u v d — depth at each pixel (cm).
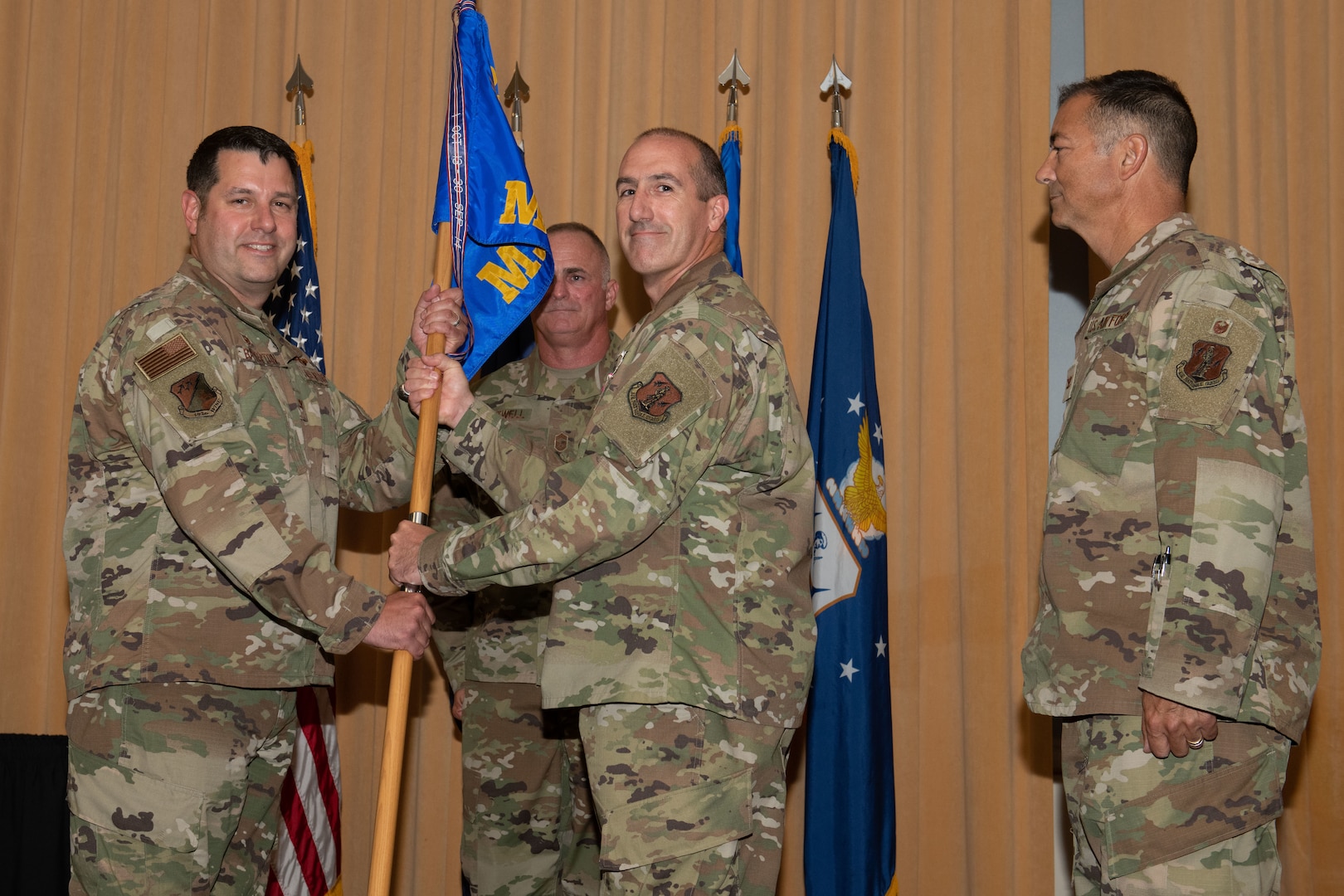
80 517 192
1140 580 159
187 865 177
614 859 164
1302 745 250
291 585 180
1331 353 256
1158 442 156
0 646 308
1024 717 265
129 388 184
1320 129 260
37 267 315
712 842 164
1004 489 268
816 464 255
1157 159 181
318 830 248
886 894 243
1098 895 165
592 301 261
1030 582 267
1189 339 156
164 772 176
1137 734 157
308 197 278
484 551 174
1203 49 266
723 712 166
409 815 288
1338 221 257
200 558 184
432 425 199
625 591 171
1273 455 152
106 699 179
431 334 211
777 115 286
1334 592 252
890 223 280
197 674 180
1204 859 153
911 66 281
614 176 292
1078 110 187
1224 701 145
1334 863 246
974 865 264
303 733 248
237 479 180
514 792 248
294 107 308
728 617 171
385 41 305
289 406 202
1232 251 164
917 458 275
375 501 227
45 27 320
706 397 168
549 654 172
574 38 297
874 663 248
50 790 282
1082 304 277
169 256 310
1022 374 271
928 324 276
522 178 223
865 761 244
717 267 188
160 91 313
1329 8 261
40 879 279
